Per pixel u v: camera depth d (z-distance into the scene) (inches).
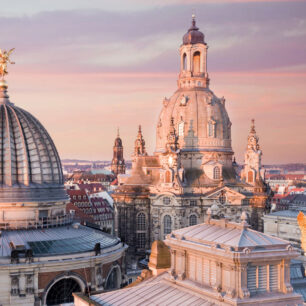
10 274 4133.9
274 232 7667.3
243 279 1860.2
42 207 5187.0
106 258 4731.8
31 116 5674.2
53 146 5629.9
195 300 1985.7
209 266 2012.8
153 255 2630.4
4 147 5162.4
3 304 4104.3
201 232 2201.0
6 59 5841.5
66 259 4387.3
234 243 1929.1
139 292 2226.9
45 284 4281.5
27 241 4638.3
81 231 5265.8
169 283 2228.1
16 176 5162.4
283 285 1942.7
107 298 2268.7
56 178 5516.7
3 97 5708.7
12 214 5014.8
